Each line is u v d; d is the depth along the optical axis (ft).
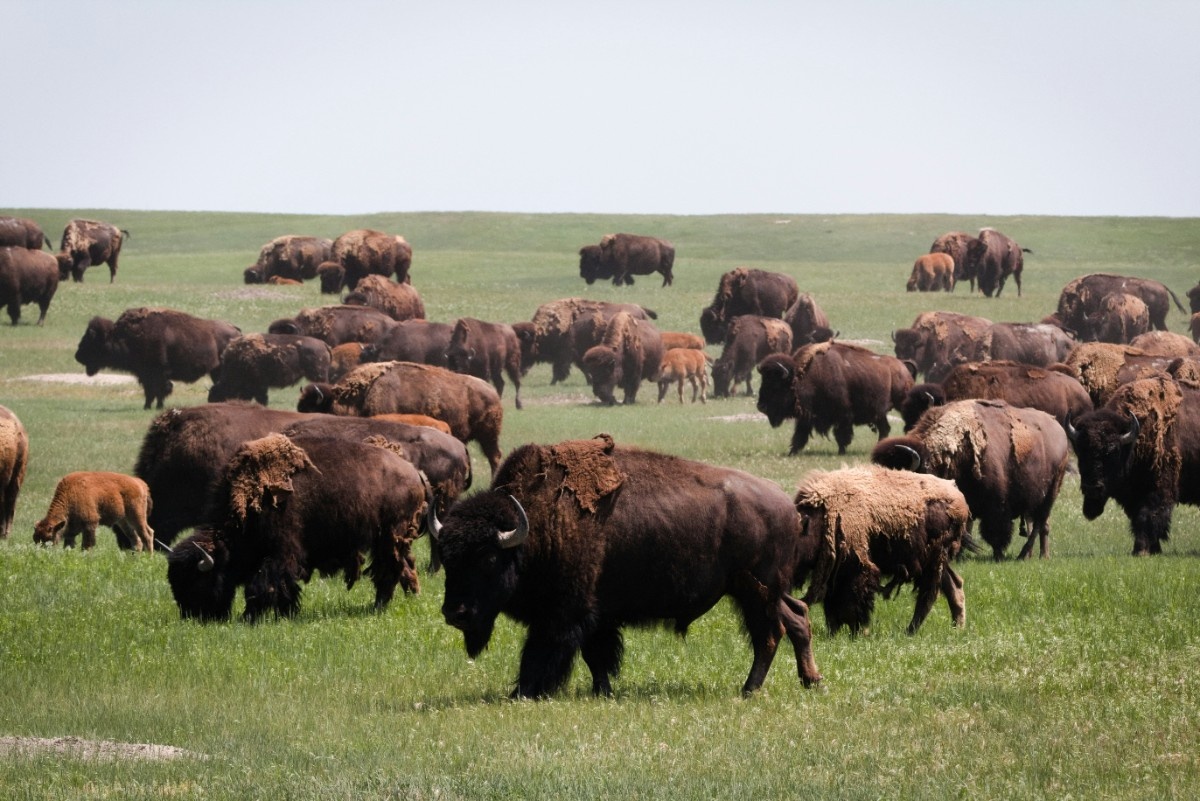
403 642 150.20
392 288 599.57
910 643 146.61
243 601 176.96
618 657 128.67
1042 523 224.12
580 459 122.31
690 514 122.21
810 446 380.37
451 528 117.91
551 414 470.80
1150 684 124.77
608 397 520.42
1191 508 299.79
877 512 146.00
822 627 158.81
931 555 149.79
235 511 157.48
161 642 148.05
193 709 118.01
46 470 328.49
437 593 183.83
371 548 168.66
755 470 318.45
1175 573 192.54
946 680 128.47
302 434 192.65
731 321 560.20
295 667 136.46
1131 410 229.86
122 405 481.46
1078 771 95.40
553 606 121.60
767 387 352.08
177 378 491.31
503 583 117.80
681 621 126.11
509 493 120.78
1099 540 249.34
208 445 215.92
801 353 353.72
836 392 353.31
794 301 635.66
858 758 99.09
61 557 201.46
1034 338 499.51
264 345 472.44
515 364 500.33
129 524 225.15
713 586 123.85
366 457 165.78
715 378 552.41
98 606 167.32
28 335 627.05
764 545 124.57
